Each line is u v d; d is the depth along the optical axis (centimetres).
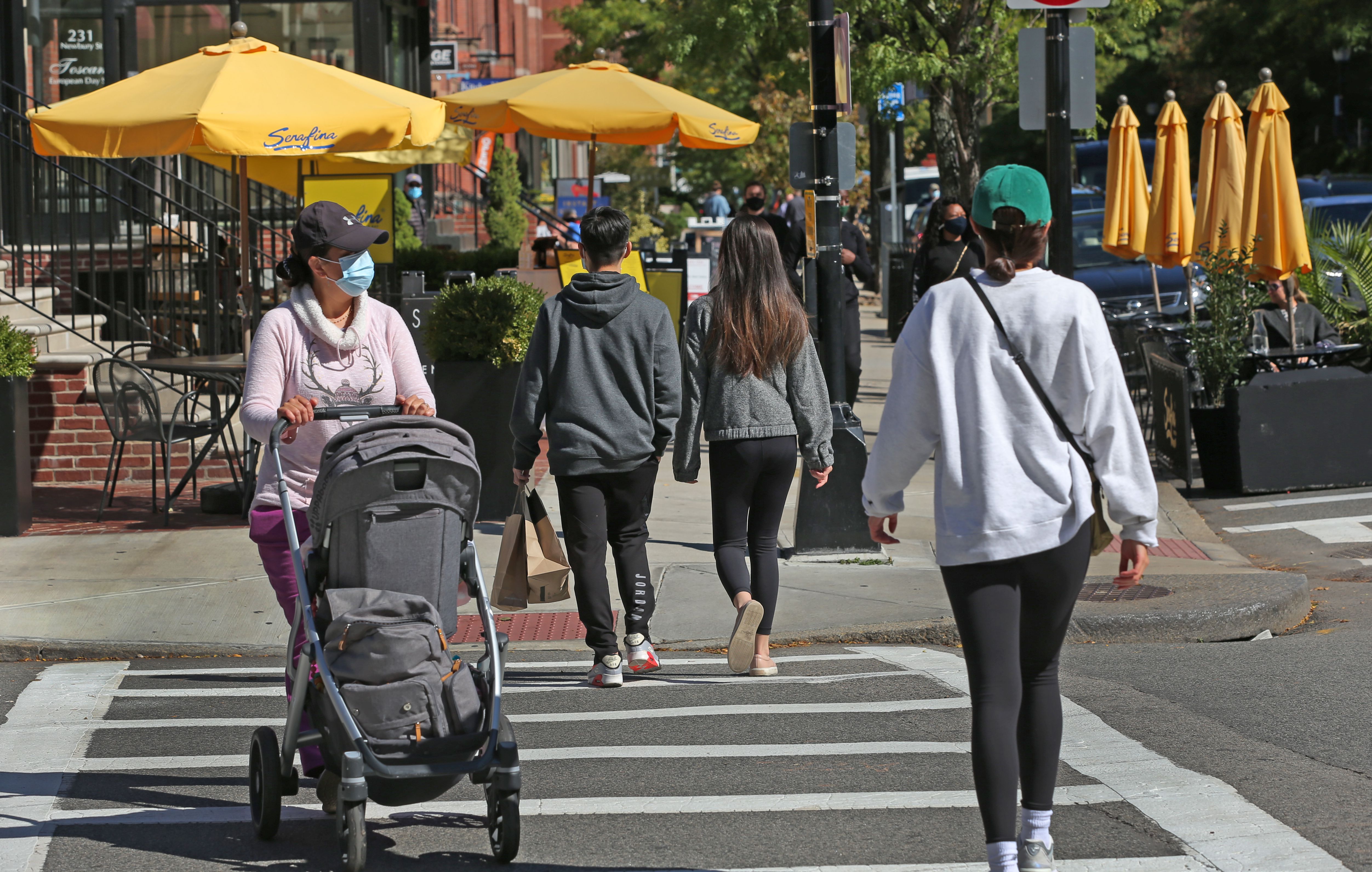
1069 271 2872
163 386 3566
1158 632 2453
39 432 3828
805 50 7331
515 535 2048
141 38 5978
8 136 4453
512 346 3272
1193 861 1381
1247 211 4075
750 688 2133
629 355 2039
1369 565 3052
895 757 1752
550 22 15462
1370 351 4184
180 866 1419
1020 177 1201
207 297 4375
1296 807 1530
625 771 1720
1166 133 4428
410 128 3084
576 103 4309
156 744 1873
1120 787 1605
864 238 4228
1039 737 1224
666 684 2170
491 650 1413
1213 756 1720
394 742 1335
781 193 12338
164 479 3625
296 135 3020
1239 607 2492
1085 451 1201
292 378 1511
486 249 6041
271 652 2419
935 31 6053
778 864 1402
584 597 2117
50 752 1833
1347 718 1875
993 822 1180
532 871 1398
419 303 3828
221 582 2775
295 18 6225
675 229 11481
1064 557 1188
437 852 1455
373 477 1367
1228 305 3931
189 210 4241
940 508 1205
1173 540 3278
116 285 4678
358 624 1352
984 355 1191
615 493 2105
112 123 3012
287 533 1480
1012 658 1191
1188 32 14562
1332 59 13288
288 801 1642
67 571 2855
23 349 3216
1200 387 4128
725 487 2117
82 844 1481
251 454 3375
